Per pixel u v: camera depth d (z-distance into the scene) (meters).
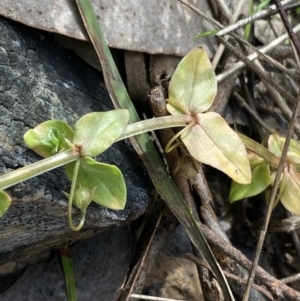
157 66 0.08
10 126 0.05
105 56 0.07
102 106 0.07
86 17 0.07
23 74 0.06
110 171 0.05
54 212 0.05
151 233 0.07
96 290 0.07
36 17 0.06
